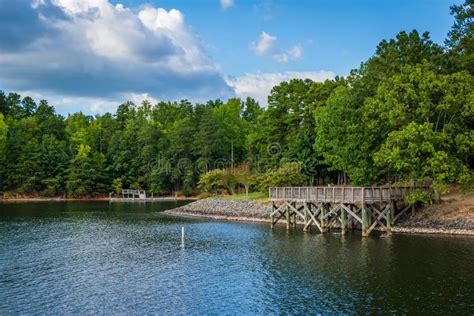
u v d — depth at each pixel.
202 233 42.97
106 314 20.50
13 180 98.38
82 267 29.28
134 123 116.31
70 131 116.81
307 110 68.19
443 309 20.30
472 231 36.53
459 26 47.28
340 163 50.59
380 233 39.12
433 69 43.25
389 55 47.28
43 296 23.12
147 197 101.44
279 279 25.67
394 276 25.44
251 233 42.06
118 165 105.06
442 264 27.55
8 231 45.69
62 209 71.81
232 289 24.00
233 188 76.12
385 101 42.34
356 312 20.27
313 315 20.06
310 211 42.09
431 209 41.53
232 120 114.06
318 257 30.67
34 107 129.25
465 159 41.34
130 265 29.73
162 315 20.31
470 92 38.66
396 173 47.78
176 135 103.88
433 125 40.12
